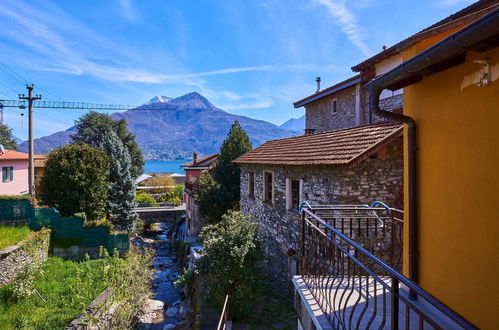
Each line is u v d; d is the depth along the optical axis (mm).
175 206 33781
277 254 11828
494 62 2568
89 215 17172
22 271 10352
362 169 8203
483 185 2699
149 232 28578
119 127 36500
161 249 23766
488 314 2643
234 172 21062
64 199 16703
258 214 13953
